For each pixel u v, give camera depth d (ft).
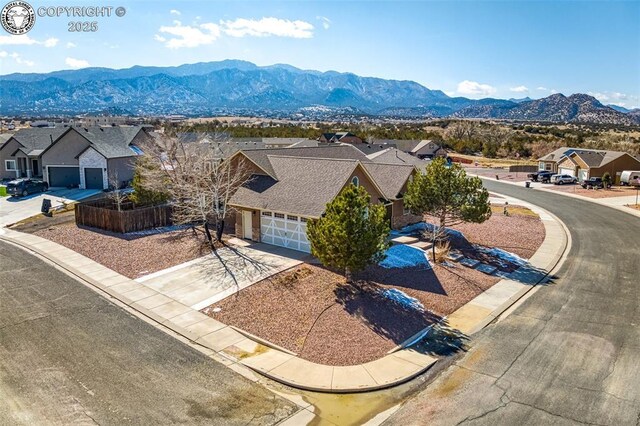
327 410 38.40
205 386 41.01
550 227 106.22
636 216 120.78
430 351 48.11
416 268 70.54
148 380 41.60
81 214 96.58
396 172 98.94
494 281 69.46
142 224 92.99
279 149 99.30
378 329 51.93
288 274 66.28
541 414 37.11
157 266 71.77
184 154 97.86
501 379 42.52
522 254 83.97
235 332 51.26
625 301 61.72
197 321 53.62
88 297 60.13
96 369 43.14
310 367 44.62
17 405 37.45
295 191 81.51
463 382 42.22
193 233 90.79
